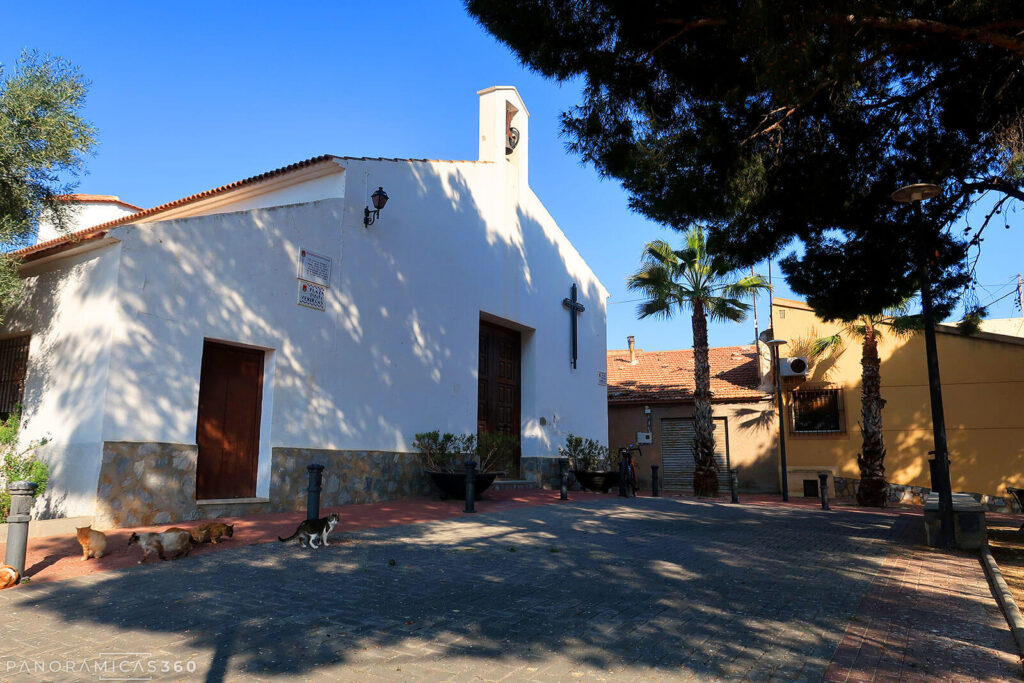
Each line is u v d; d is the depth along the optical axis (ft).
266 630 15.94
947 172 35.91
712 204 33.68
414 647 15.10
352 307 40.96
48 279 31.94
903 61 32.89
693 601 20.12
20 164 30.37
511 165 59.88
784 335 79.82
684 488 83.15
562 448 63.00
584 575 23.25
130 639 15.07
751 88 29.78
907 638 16.94
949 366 71.97
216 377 33.73
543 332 62.13
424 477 45.16
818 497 74.64
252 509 33.50
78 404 29.09
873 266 39.11
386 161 44.78
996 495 68.39
